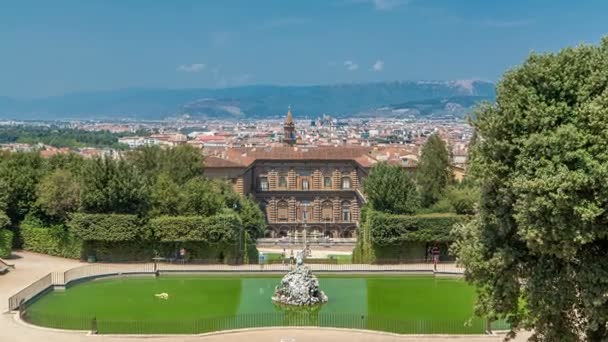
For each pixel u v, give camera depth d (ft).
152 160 447.42
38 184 360.48
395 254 346.33
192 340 195.42
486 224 161.48
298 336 200.23
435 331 209.26
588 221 137.80
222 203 386.93
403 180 374.43
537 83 154.51
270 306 254.06
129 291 277.23
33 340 193.36
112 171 342.85
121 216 333.42
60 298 261.03
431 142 406.21
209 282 298.76
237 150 647.56
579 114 144.87
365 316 225.97
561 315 151.43
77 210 350.84
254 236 505.25
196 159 454.81
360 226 383.24
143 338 196.44
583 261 146.20
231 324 220.23
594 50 155.02
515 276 155.43
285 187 623.36
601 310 143.13
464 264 162.91
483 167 153.28
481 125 156.46
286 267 318.86
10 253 339.77
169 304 255.09
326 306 254.47
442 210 370.53
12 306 231.71
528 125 149.79
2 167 365.20
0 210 345.72
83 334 200.23
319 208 623.36
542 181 138.00
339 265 323.78
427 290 283.38
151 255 343.46
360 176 602.85
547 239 140.77
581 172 137.49
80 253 338.13
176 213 353.31
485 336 200.23
